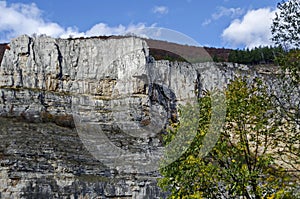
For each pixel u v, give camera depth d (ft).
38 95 299.38
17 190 198.18
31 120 277.03
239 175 46.39
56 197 200.85
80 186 202.59
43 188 201.46
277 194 44.24
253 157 50.34
